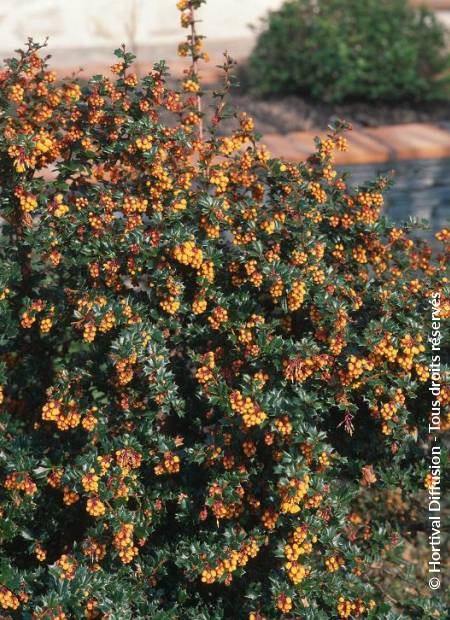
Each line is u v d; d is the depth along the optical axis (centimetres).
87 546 300
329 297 317
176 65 751
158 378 311
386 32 700
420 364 321
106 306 312
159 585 340
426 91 700
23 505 310
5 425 346
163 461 318
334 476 329
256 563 344
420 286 341
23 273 364
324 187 382
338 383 314
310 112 680
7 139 324
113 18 797
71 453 343
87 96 351
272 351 315
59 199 333
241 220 347
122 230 333
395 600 361
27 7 782
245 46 813
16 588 294
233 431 320
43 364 376
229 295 340
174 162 352
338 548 320
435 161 580
